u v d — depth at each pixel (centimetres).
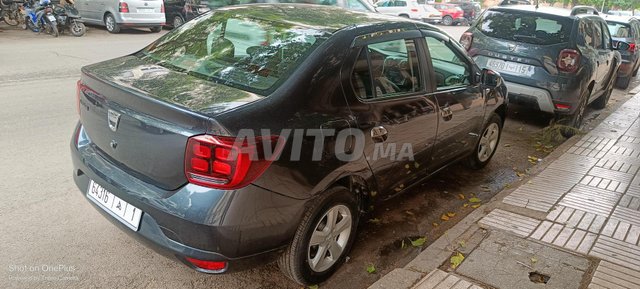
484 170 517
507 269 310
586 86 629
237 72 283
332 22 325
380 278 303
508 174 510
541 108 627
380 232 376
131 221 255
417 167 373
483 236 350
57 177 417
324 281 307
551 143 624
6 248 313
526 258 323
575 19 621
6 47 1054
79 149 298
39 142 492
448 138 402
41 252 313
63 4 1375
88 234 337
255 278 308
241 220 235
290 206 254
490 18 673
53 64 895
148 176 252
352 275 319
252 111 241
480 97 439
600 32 723
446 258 320
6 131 516
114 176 265
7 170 422
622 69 1048
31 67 857
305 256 278
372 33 321
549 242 344
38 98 655
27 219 349
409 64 352
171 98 246
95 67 305
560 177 470
